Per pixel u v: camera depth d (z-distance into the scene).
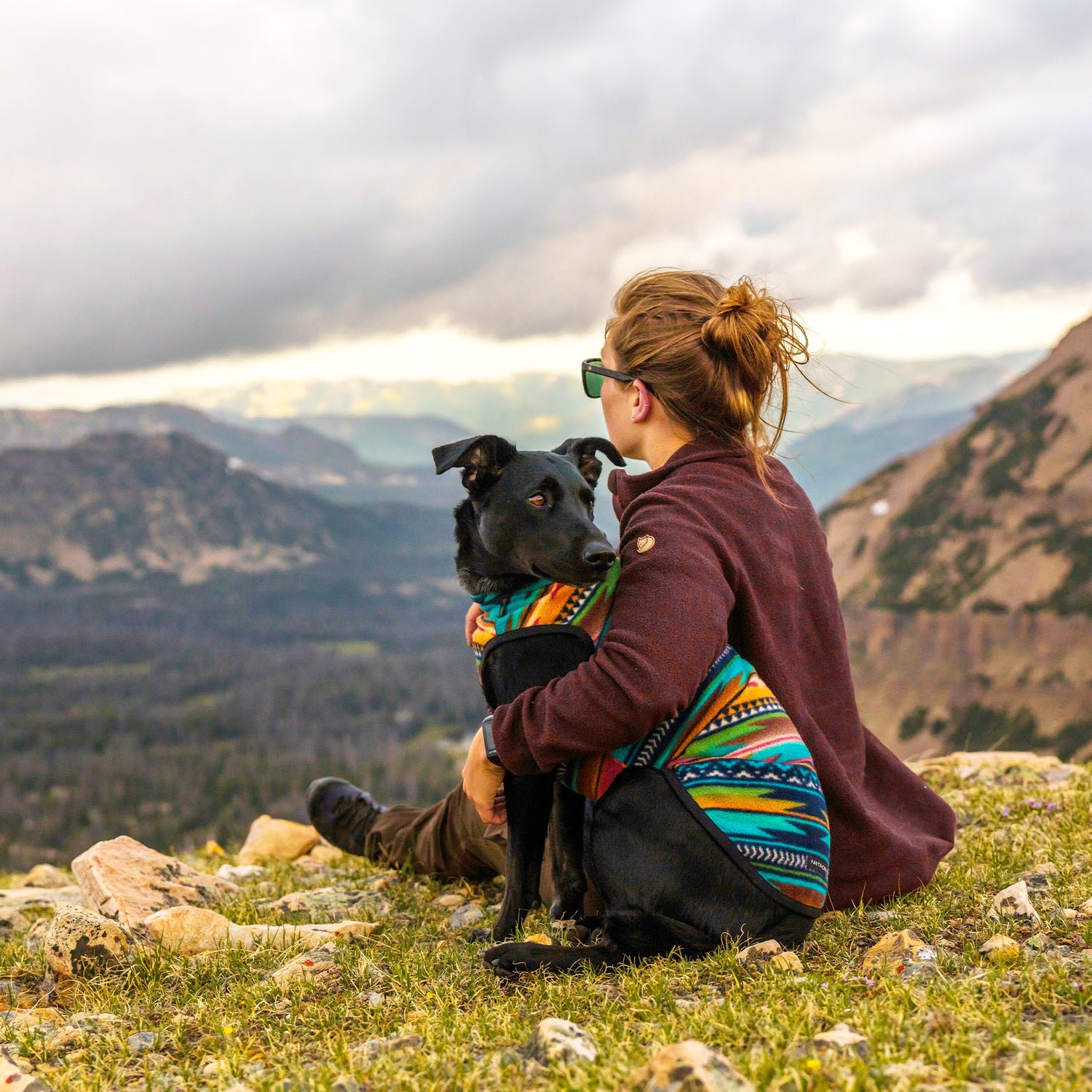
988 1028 2.41
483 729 3.43
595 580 3.25
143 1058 2.88
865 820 3.59
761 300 3.46
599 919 3.51
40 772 187.50
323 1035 2.90
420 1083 2.43
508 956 3.22
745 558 3.35
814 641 3.60
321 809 5.43
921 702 77.62
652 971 3.04
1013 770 6.48
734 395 3.47
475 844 4.55
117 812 158.12
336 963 3.48
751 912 3.09
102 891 4.41
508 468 3.51
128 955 3.72
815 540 3.66
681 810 3.11
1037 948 3.09
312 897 4.71
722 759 3.13
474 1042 2.69
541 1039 2.53
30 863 128.12
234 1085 2.54
